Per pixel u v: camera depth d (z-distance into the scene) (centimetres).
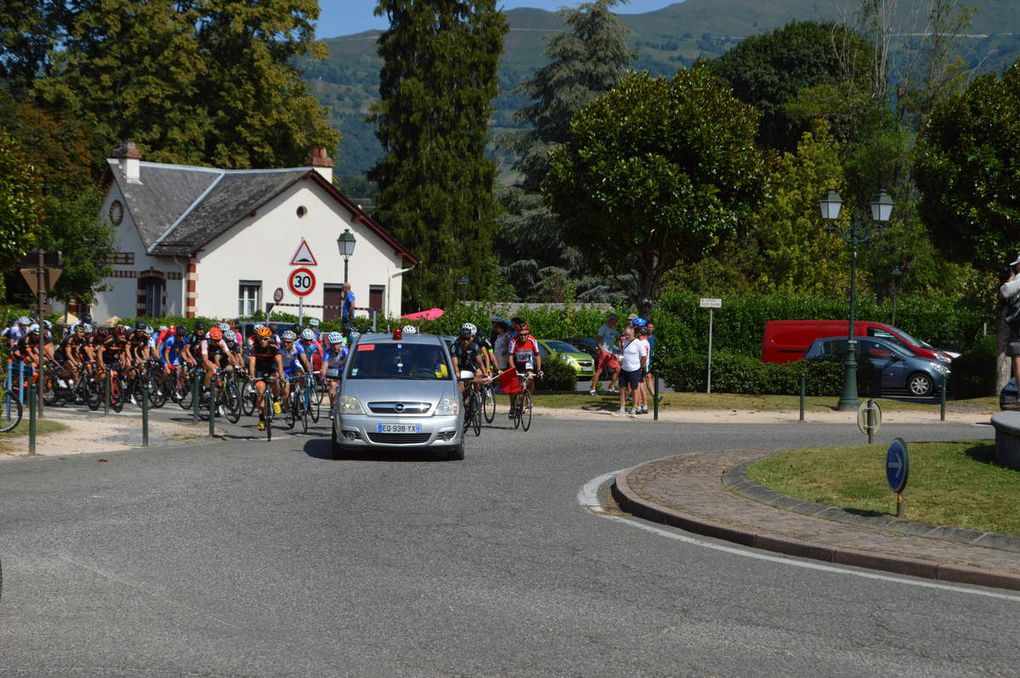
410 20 6022
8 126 4806
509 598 782
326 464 1548
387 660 632
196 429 2041
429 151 6000
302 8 5697
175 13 5403
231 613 732
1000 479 1184
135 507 1153
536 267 6325
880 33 5575
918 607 768
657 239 2941
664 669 621
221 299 4544
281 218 4688
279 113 5625
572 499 1271
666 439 1955
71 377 2531
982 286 5019
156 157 5266
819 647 666
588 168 2878
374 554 932
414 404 1591
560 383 3150
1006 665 634
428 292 5906
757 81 6894
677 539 1023
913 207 4906
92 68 5403
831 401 2841
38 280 2180
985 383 3048
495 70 6184
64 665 615
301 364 2103
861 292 4778
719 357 3045
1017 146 2792
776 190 4841
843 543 953
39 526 1034
